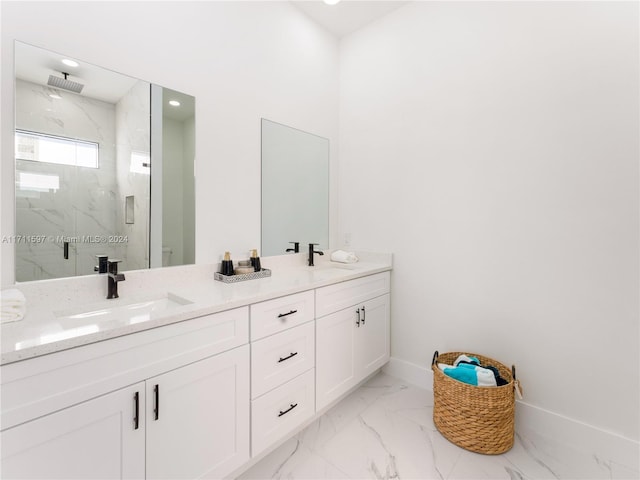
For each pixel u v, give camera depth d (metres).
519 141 1.77
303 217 2.36
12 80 1.14
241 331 1.34
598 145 1.54
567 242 1.63
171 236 1.60
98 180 1.36
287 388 1.55
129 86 1.44
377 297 2.21
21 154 1.17
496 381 1.64
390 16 2.34
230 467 1.30
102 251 1.37
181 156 1.64
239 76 1.89
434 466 1.47
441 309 2.12
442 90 2.07
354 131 2.58
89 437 0.93
